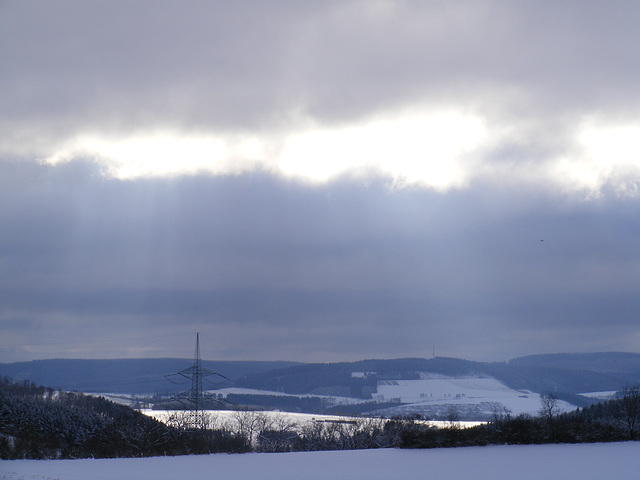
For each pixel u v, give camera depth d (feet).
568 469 335.06
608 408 595.47
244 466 359.66
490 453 414.82
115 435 504.43
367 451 454.81
